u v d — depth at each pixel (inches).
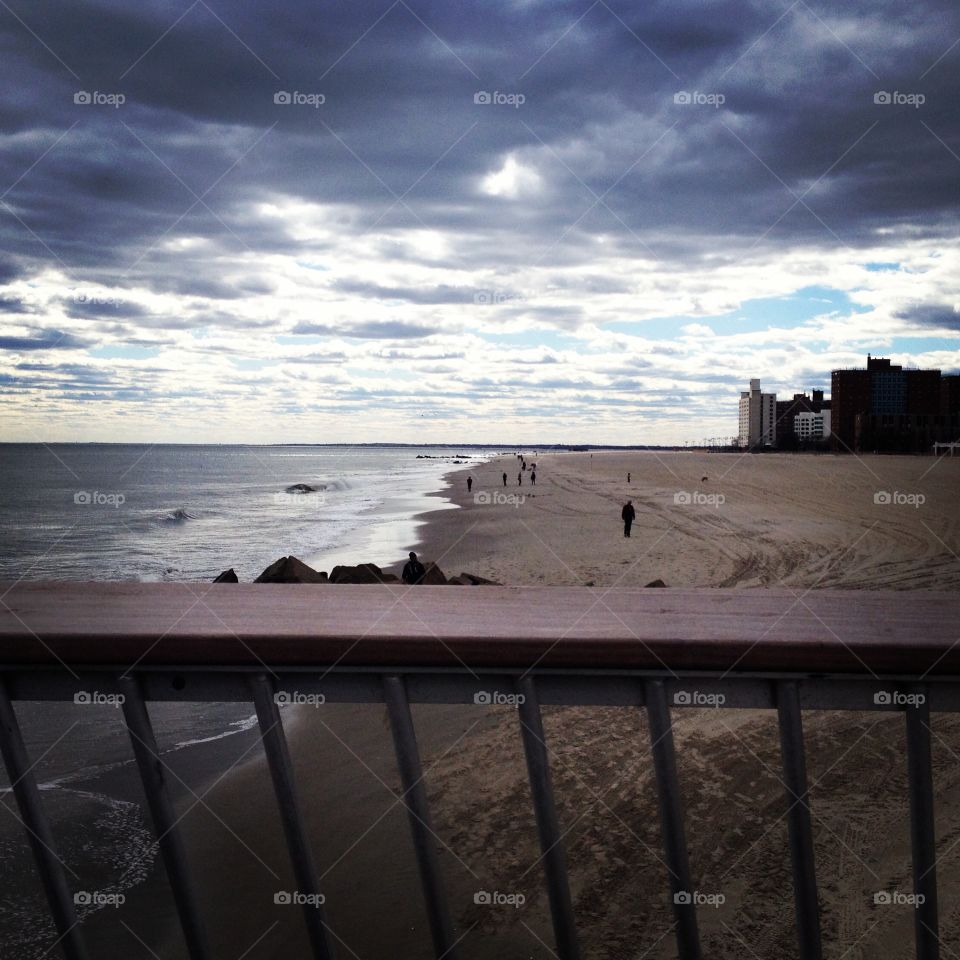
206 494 2268.7
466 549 985.5
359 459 7150.6
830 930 153.2
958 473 2748.5
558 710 297.0
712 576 706.2
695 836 196.7
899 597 46.9
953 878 163.9
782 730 39.3
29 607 44.3
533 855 198.8
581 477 2974.9
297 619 41.7
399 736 39.7
